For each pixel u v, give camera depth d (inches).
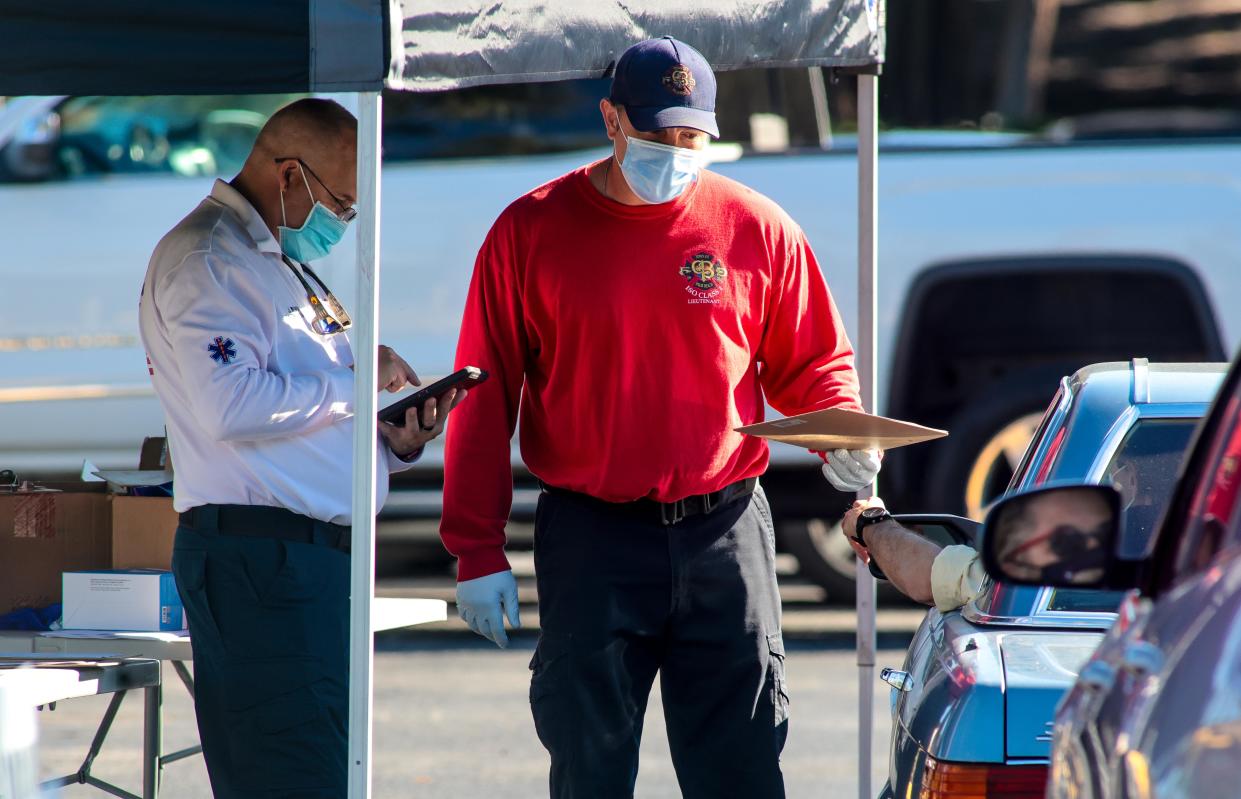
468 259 1253.7
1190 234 1235.9
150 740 641.6
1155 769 285.6
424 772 940.0
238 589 553.0
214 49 471.2
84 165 1270.9
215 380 541.0
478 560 572.4
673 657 570.9
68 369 1253.7
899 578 534.9
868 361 676.7
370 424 498.3
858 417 508.1
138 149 1274.6
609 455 554.3
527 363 580.1
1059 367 1245.7
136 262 1256.2
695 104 538.0
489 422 574.2
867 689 655.1
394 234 1253.7
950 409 1255.5
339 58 466.0
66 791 890.7
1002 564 366.0
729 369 559.5
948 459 1253.7
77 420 1256.2
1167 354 1239.5
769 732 572.1
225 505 556.1
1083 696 346.3
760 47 633.0
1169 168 1240.2
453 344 1249.4
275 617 553.3
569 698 558.6
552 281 554.6
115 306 1255.5
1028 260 1244.5
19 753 515.5
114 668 579.8
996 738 403.2
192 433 560.4
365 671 499.5
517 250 561.9
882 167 1257.4
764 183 1245.1
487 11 517.7
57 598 644.1
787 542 1343.5
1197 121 1683.1
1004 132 1321.4
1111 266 1240.2
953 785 402.6
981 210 1247.5
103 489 679.1
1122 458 495.8
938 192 1250.6
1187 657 297.9
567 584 560.7
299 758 555.2
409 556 1498.5
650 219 554.6
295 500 557.0
